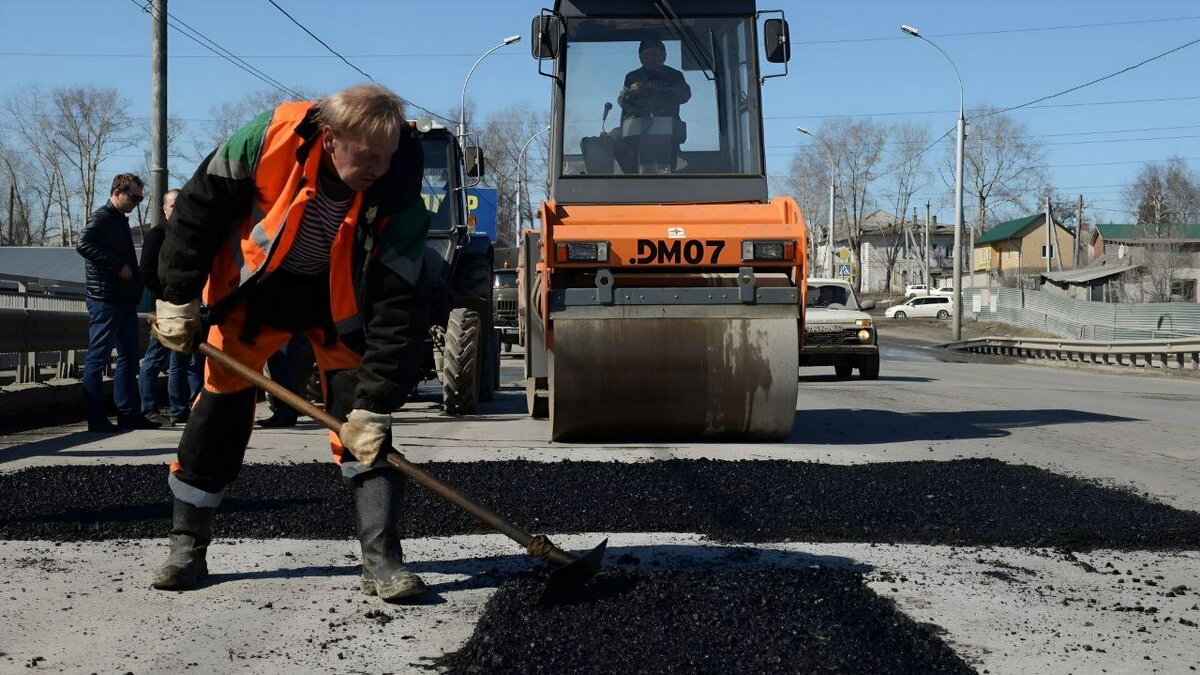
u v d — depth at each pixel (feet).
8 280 38.73
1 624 11.44
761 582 12.68
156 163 50.75
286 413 31.55
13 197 244.01
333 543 15.24
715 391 26.21
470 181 36.91
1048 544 15.64
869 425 32.63
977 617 12.03
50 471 20.36
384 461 12.63
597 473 20.66
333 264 12.08
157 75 50.62
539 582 12.75
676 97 28.81
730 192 28.60
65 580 13.21
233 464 13.00
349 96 11.16
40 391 33.68
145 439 27.32
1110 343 92.63
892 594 12.84
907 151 322.75
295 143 11.66
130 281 29.19
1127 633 11.55
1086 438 29.68
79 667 10.14
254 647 10.76
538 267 29.68
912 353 125.70
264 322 12.75
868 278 403.95
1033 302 177.99
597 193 28.60
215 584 13.10
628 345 25.98
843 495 18.79
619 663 10.07
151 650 10.64
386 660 10.41
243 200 12.10
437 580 13.30
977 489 19.57
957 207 140.46
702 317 26.09
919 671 10.04
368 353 12.12
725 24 29.07
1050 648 11.00
